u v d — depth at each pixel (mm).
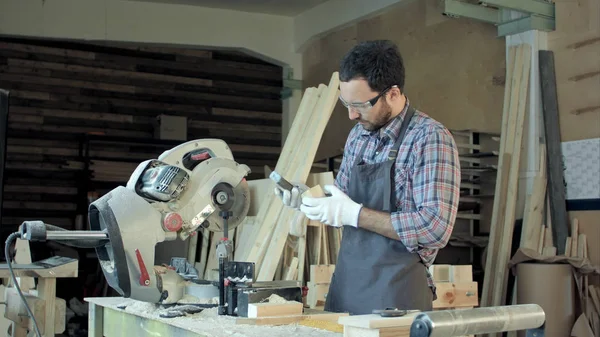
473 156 5582
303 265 3900
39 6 6695
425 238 2010
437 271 3678
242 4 7398
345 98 2119
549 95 5090
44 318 2807
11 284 3215
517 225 5113
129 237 2160
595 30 4898
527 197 5039
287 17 7910
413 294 2088
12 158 7395
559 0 5148
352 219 2104
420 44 6426
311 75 7871
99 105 7805
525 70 5184
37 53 7555
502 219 5090
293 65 7980
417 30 6457
